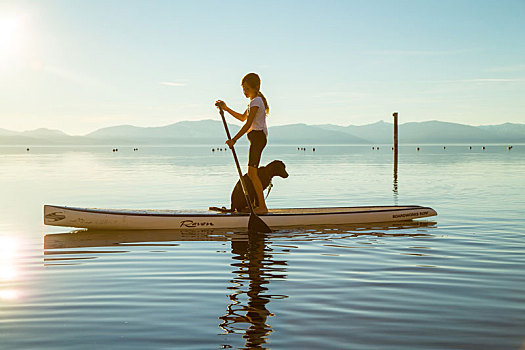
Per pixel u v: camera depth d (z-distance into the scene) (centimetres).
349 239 705
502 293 427
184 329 340
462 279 477
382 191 1439
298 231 777
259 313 373
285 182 1783
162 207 1102
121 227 792
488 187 1547
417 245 656
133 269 525
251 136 802
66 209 777
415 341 317
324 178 1980
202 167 2948
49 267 538
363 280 474
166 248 645
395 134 2361
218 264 548
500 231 765
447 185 1630
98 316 368
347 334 329
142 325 348
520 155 5138
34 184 1714
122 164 3356
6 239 719
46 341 319
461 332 333
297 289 442
